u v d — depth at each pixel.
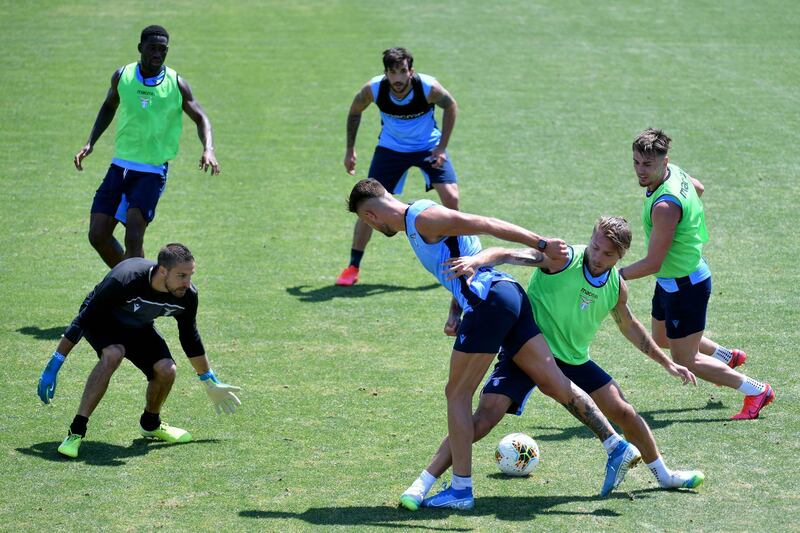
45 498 22.25
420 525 21.05
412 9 96.31
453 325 24.53
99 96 67.31
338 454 24.95
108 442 25.59
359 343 33.28
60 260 41.12
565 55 81.06
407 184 54.34
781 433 26.30
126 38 82.81
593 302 22.59
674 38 86.62
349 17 92.94
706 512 21.69
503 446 23.80
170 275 23.88
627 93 70.69
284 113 65.62
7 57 75.94
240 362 31.42
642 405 28.50
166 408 27.98
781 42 85.25
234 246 43.53
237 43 83.12
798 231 44.91
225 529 20.83
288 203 49.72
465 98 69.19
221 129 62.12
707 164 55.22
